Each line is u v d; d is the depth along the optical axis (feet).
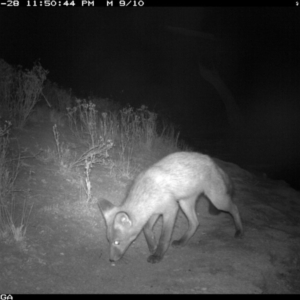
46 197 26.27
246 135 76.38
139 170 33.58
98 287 19.63
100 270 21.06
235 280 20.88
